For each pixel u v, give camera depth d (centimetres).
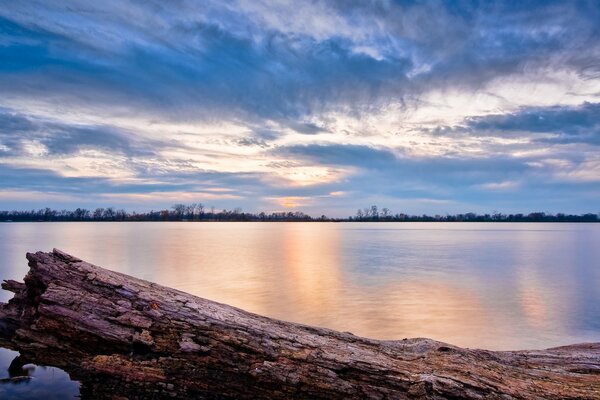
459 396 580
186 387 610
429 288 2514
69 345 640
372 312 1830
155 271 3228
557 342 1436
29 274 670
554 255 5138
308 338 678
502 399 584
